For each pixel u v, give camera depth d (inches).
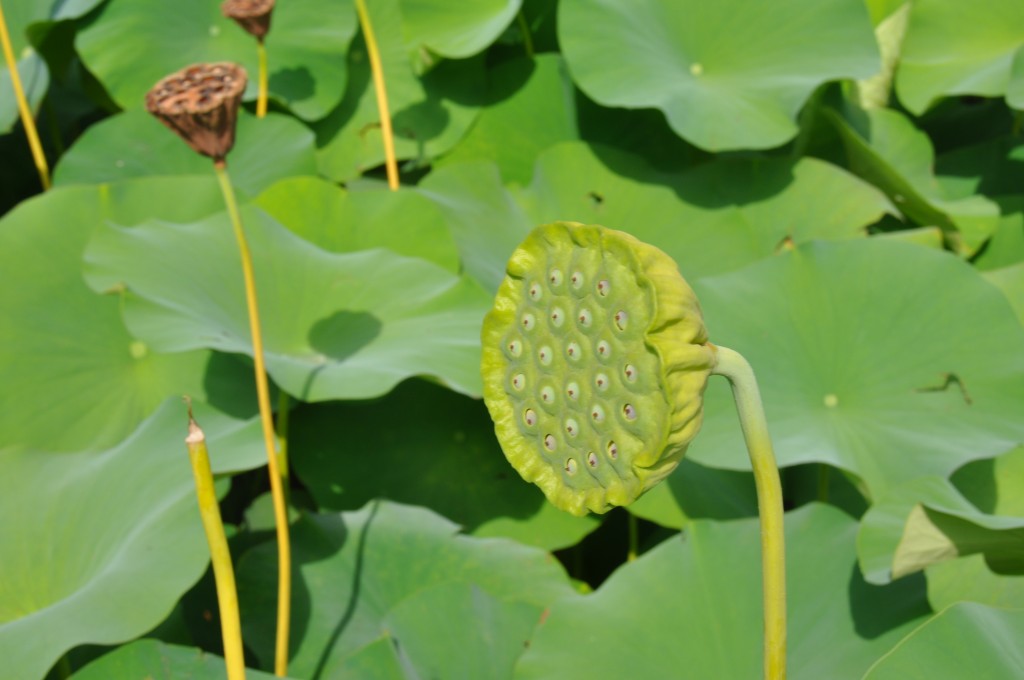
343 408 119.8
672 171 131.1
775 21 126.1
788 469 118.6
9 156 140.4
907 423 111.5
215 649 110.9
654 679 103.0
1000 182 130.8
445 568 111.3
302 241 117.2
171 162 128.5
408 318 114.6
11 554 105.2
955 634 96.8
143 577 102.5
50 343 116.3
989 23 131.9
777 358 113.7
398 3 132.8
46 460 108.0
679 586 105.6
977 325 112.7
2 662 100.3
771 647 90.3
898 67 134.3
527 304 88.7
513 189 127.7
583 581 120.7
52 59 138.3
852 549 106.6
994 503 112.0
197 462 93.1
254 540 116.2
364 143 131.6
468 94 132.3
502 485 117.9
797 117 128.6
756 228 126.3
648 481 86.7
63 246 118.3
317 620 109.3
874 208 124.4
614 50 125.7
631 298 84.8
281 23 132.5
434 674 104.5
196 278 113.6
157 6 132.3
